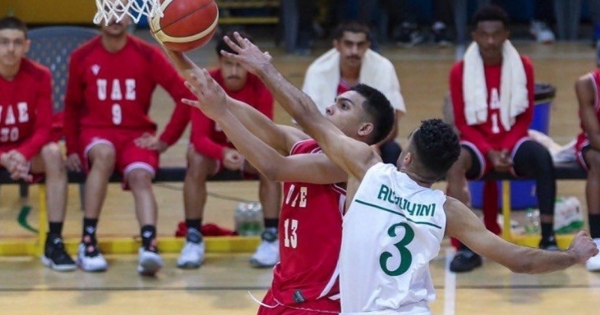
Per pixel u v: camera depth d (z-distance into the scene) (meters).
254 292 9.57
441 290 9.55
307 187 6.34
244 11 23.53
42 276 10.08
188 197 10.40
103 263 10.18
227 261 10.59
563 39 23.41
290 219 6.42
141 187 10.27
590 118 10.23
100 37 10.60
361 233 5.74
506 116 10.45
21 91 10.28
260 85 10.41
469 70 10.55
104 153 10.29
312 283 6.35
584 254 5.82
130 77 10.52
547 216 10.24
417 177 5.86
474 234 5.75
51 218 10.33
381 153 10.41
